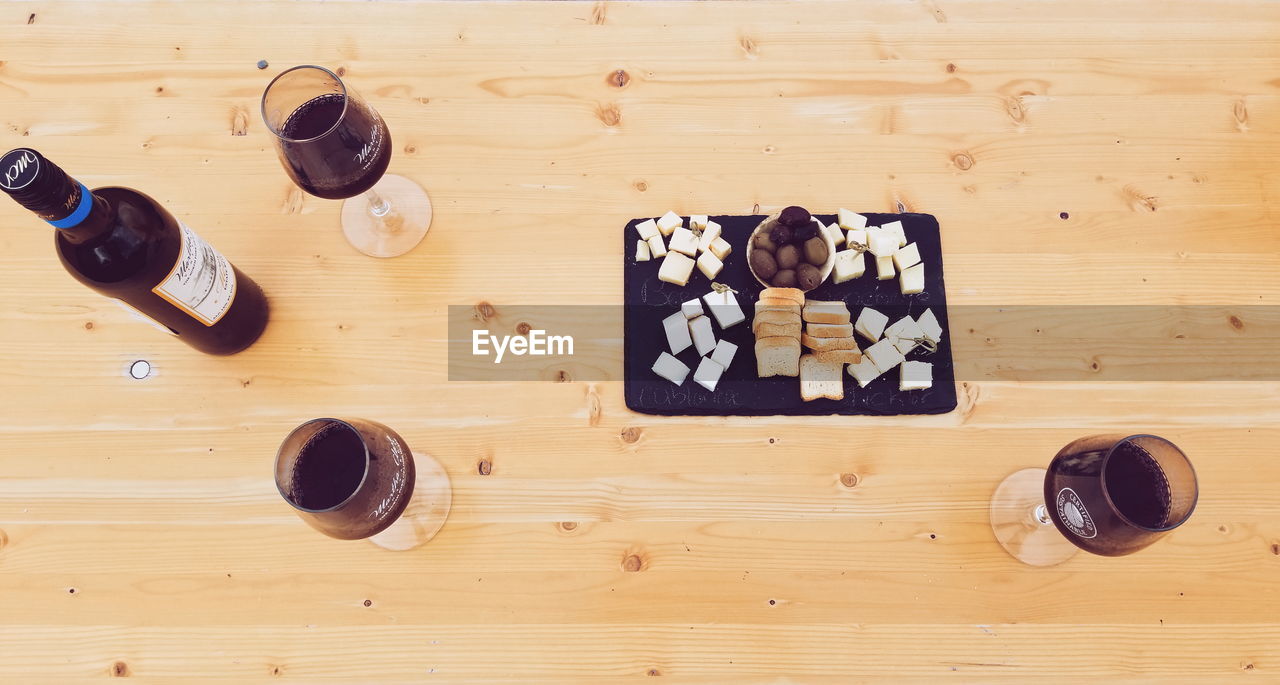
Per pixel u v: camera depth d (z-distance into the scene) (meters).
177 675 0.96
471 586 0.99
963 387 1.07
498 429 1.06
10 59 1.22
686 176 1.18
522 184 1.17
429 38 1.24
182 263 0.87
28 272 1.11
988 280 1.12
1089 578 0.99
